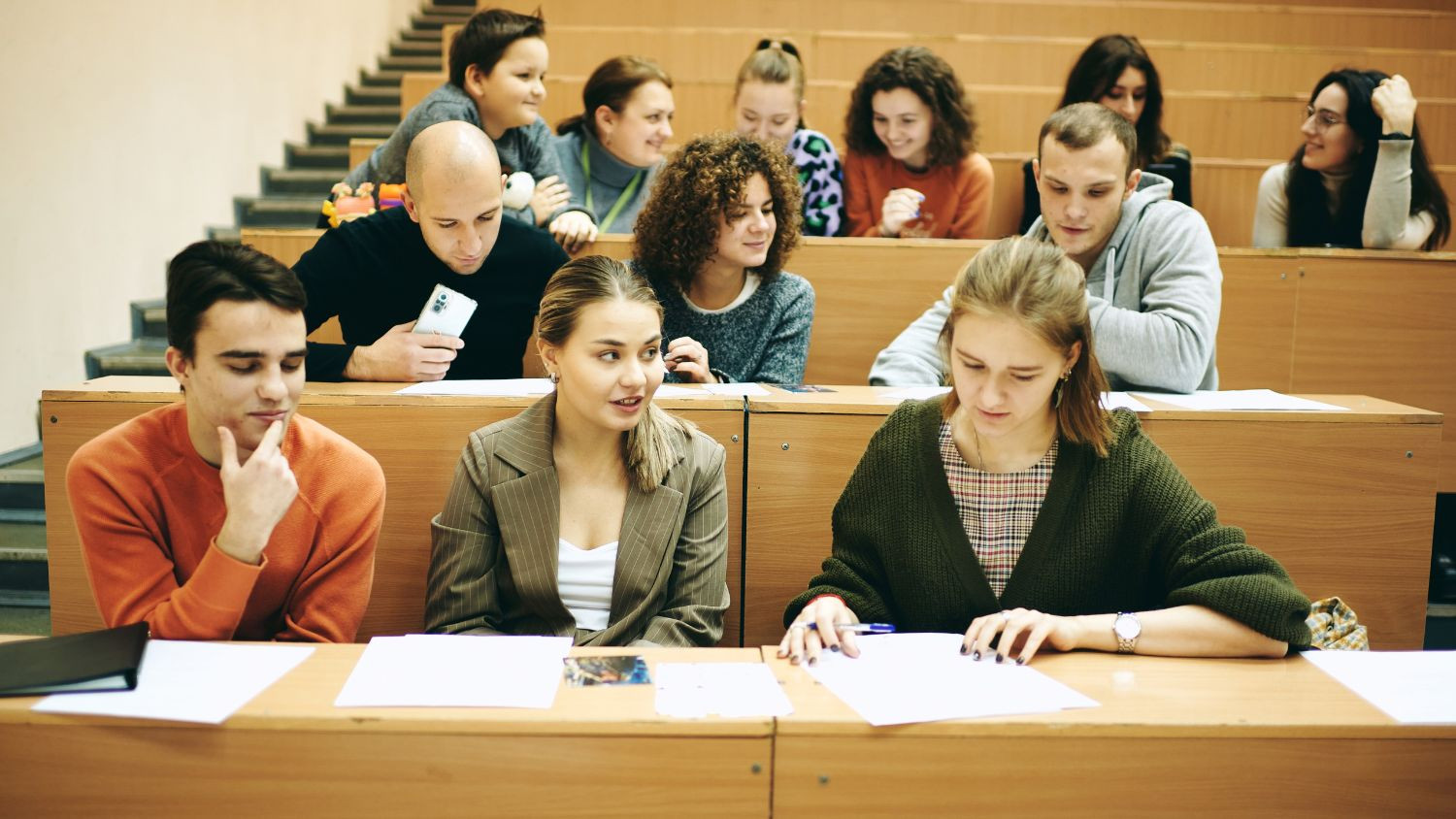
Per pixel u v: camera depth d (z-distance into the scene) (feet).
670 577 4.97
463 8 25.43
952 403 4.51
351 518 4.56
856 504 4.67
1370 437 5.68
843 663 3.92
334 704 3.44
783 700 3.55
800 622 4.20
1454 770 3.44
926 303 8.34
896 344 7.03
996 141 13.56
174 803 3.40
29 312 11.75
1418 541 5.77
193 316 4.02
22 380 11.68
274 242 7.94
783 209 6.70
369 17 22.09
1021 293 3.98
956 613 4.46
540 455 4.84
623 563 4.82
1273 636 3.98
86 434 5.56
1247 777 3.44
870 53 16.14
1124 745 3.42
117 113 13.32
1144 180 6.88
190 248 4.11
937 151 9.61
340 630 4.53
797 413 5.71
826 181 9.78
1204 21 18.30
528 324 6.64
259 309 4.04
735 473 5.76
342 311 6.41
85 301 12.75
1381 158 8.64
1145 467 4.39
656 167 9.14
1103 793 3.44
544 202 8.09
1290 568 5.81
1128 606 4.48
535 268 6.58
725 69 16.10
